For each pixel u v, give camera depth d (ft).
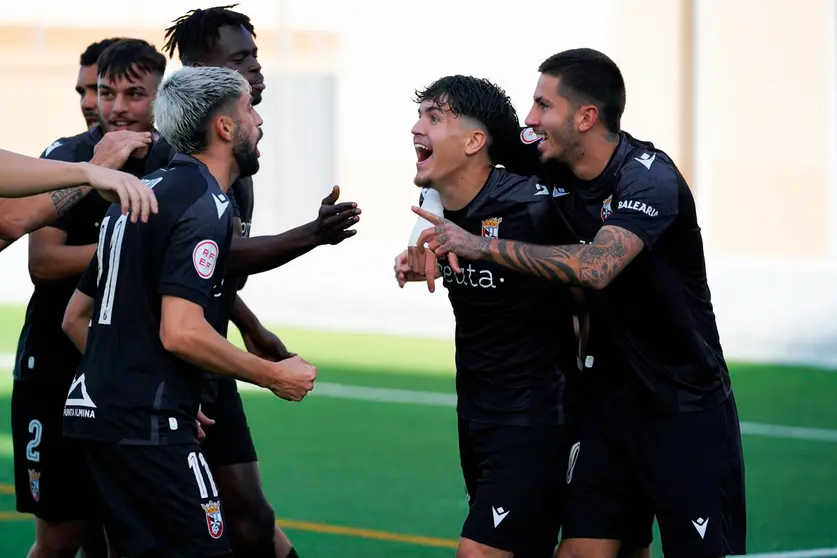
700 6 196.13
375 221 220.64
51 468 53.06
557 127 45.70
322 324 169.78
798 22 192.95
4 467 88.33
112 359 42.52
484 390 48.60
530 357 47.73
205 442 54.60
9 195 39.88
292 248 49.26
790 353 141.38
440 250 43.73
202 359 41.88
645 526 49.67
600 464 48.26
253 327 56.49
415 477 87.04
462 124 47.01
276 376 43.24
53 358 52.95
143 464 42.16
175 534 42.39
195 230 41.86
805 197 193.67
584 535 48.19
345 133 221.05
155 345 42.34
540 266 43.39
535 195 47.70
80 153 54.34
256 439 100.42
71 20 244.83
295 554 56.24
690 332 46.75
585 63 45.52
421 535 71.87
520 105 208.44
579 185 47.14
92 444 42.86
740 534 48.37
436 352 145.89
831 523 74.54
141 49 53.83
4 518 74.54
